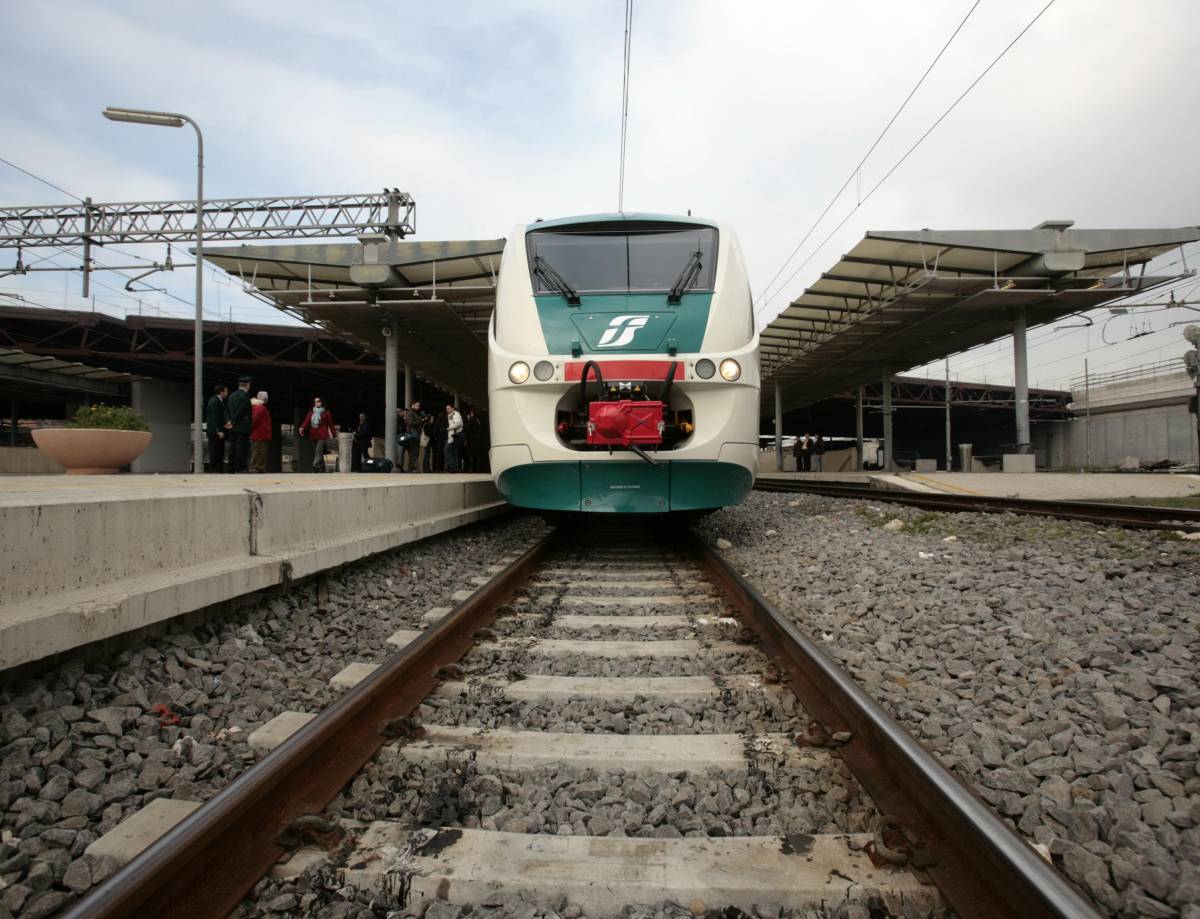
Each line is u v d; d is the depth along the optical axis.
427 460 22.91
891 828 2.20
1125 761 2.65
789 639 3.79
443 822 2.37
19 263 22.11
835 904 1.96
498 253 16.84
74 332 34.91
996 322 24.23
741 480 6.86
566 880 2.03
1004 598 5.10
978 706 3.29
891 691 3.48
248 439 14.82
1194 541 6.96
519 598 5.53
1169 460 46.94
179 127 17.80
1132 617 4.51
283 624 4.57
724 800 2.52
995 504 11.15
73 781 2.52
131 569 3.66
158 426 42.31
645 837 2.30
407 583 6.19
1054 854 2.15
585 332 6.58
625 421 6.15
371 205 21.11
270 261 17.42
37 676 3.02
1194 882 1.96
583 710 3.33
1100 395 57.16
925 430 78.44
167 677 3.45
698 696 3.48
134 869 1.75
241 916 1.92
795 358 30.77
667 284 6.84
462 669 3.81
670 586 5.95
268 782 2.24
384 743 2.88
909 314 23.33
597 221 7.16
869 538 8.54
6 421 54.22
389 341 19.80
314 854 2.15
